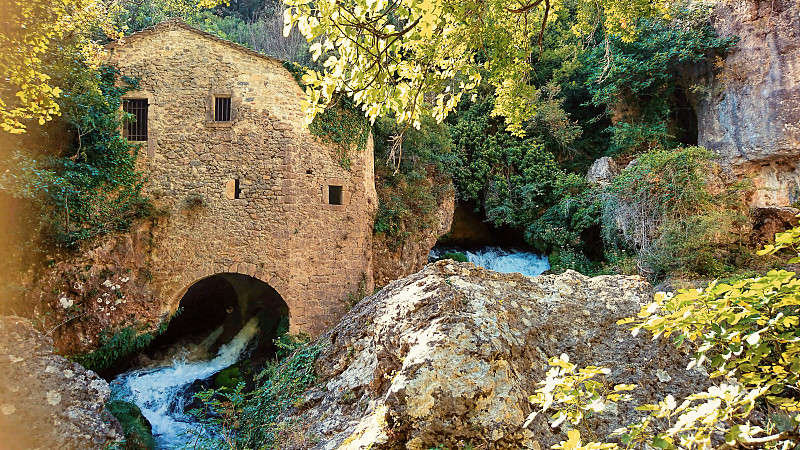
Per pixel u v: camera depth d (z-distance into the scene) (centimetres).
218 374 1220
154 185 1188
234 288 1477
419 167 1631
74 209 1070
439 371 422
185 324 1413
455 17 520
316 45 473
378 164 1559
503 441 403
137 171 1184
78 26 1041
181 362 1304
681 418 225
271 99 1224
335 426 480
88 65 1095
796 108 1436
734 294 232
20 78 744
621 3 923
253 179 1205
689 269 1260
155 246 1170
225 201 1198
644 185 1410
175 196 1191
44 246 1012
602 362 477
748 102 1534
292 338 1184
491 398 419
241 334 1427
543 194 1861
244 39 2103
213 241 1189
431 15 450
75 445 496
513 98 789
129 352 1150
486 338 447
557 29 2120
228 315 1476
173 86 1212
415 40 504
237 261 1188
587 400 290
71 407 522
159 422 1034
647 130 1767
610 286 550
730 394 224
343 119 1297
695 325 257
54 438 487
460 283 513
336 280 1262
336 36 472
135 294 1135
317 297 1230
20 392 494
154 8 1817
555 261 1705
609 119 2019
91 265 1077
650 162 1432
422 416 406
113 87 1180
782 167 1497
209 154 1205
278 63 1236
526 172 1881
